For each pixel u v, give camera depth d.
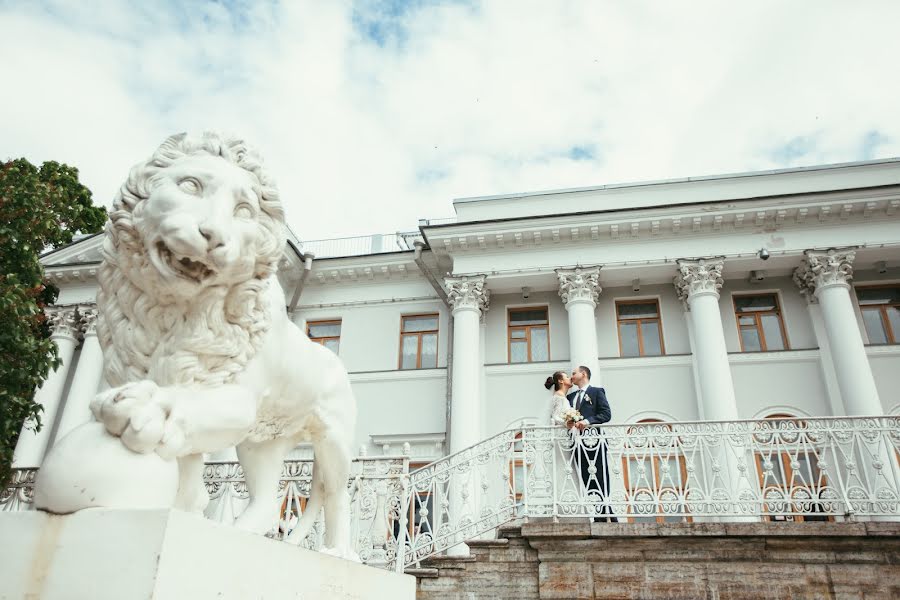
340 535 2.91
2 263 9.08
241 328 1.95
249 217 1.87
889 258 16.97
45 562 1.27
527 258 18.20
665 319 17.98
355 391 18.50
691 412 16.67
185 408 1.71
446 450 17.12
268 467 2.57
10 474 8.16
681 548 6.21
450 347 18.23
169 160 1.85
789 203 17.00
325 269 19.89
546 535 6.49
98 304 1.99
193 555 1.33
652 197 18.44
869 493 6.66
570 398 8.09
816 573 5.96
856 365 15.65
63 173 17.73
